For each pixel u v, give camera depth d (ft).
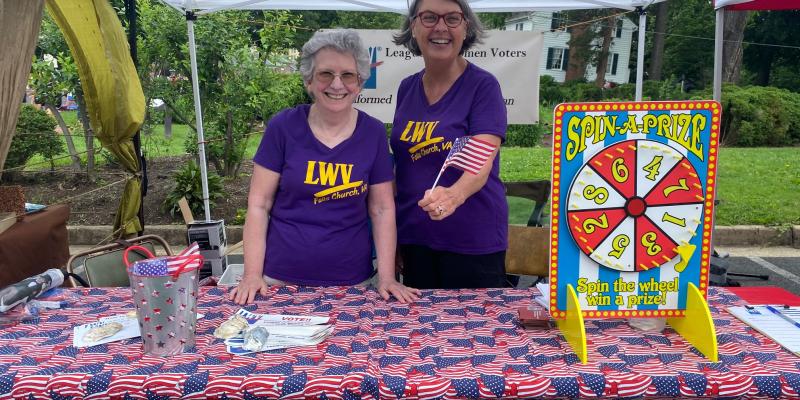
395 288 6.34
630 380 4.42
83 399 4.39
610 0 14.61
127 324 5.46
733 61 49.65
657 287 5.20
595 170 5.05
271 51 24.50
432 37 6.85
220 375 4.43
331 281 6.59
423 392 4.34
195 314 4.99
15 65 6.62
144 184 15.01
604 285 5.22
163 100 23.58
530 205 12.83
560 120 5.01
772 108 41.83
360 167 6.43
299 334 5.09
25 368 4.58
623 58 72.84
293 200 6.48
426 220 7.49
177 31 22.61
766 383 4.42
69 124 29.68
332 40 6.12
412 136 7.39
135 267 4.69
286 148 6.47
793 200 24.49
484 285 7.67
